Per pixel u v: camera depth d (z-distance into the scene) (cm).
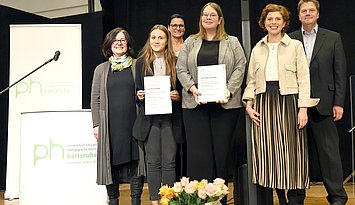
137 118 296
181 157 307
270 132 268
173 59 300
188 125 282
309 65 286
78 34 447
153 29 298
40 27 443
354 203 323
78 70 443
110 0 538
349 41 455
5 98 502
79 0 610
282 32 277
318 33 293
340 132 450
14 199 426
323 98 281
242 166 307
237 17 494
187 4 514
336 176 282
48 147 332
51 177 330
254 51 281
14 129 433
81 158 335
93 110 311
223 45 280
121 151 294
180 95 296
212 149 280
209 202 201
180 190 205
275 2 478
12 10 511
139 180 303
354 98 393
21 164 340
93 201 337
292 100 266
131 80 302
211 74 273
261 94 272
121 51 310
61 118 334
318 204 330
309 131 290
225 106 275
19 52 441
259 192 288
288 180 262
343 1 457
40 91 436
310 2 290
